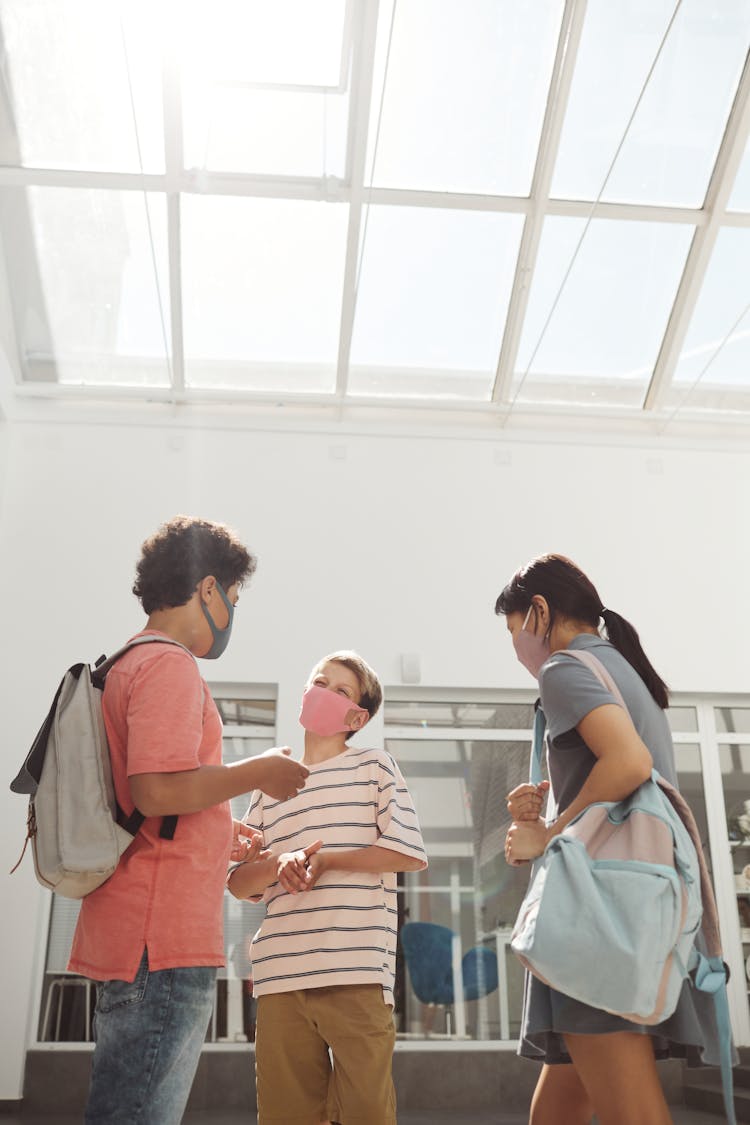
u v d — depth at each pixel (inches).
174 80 214.4
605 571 253.1
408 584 246.7
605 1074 57.7
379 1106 84.6
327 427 258.2
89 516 243.1
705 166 238.1
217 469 251.3
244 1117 192.4
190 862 60.7
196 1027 58.7
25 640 231.8
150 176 227.1
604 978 54.8
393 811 94.2
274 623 239.8
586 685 64.0
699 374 266.8
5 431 244.5
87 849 57.6
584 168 235.5
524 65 223.3
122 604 236.7
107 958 57.9
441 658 241.3
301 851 91.0
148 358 254.5
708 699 249.0
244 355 257.6
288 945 89.7
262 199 236.5
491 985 221.0
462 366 263.7
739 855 236.5
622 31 219.0
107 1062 56.6
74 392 253.8
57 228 236.5
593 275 251.8
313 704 101.3
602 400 269.0
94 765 59.9
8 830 217.2
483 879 228.8
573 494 259.0
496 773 237.6
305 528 248.7
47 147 224.4
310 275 248.7
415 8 213.8
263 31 212.8
